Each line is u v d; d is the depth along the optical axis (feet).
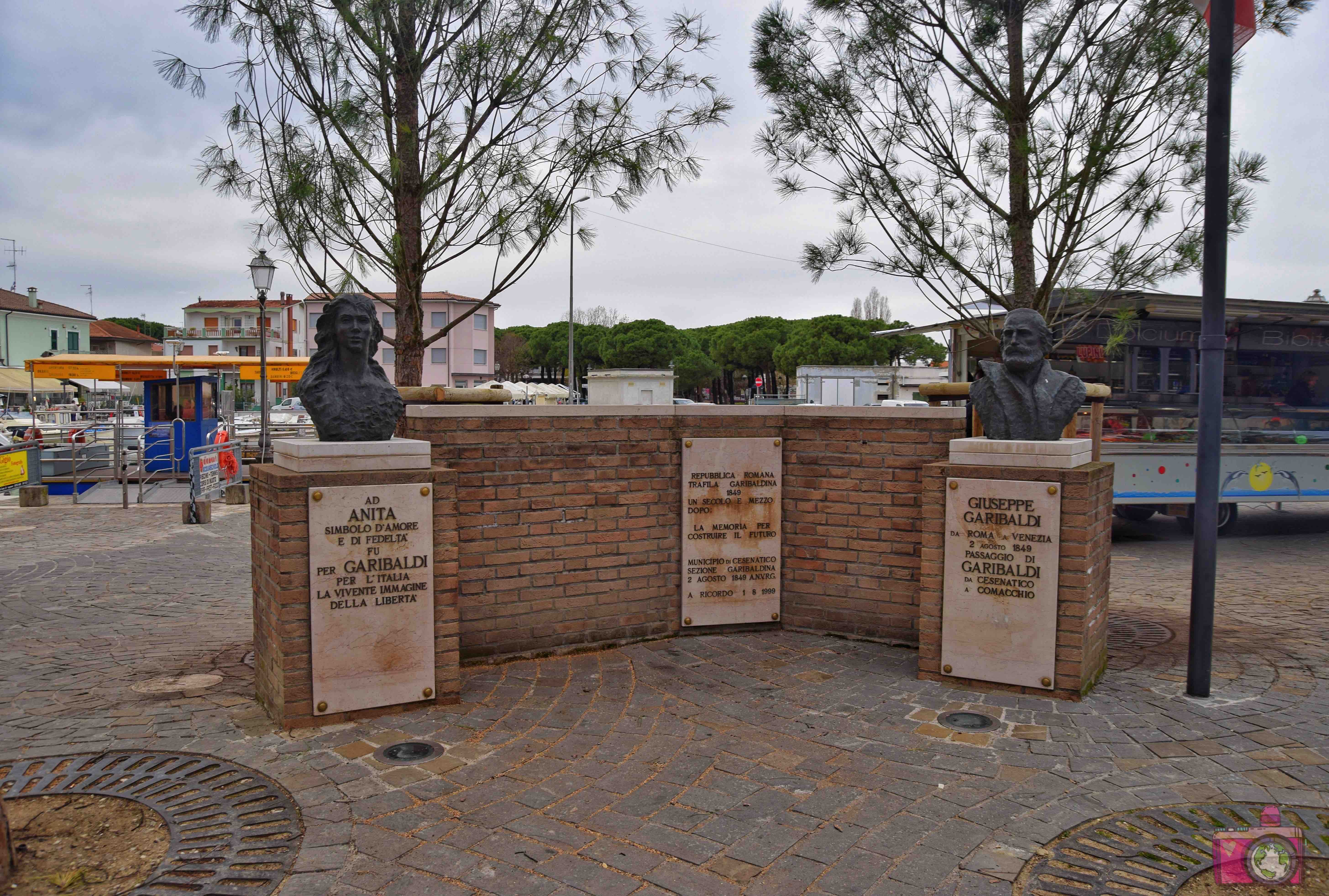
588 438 21.11
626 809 13.00
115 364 86.17
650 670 19.74
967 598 18.49
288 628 15.74
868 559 22.17
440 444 19.58
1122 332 28.91
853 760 14.78
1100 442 25.52
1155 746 15.34
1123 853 11.69
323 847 11.78
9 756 14.65
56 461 62.59
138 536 42.14
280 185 21.04
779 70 25.67
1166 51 22.31
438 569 16.96
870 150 25.89
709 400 232.32
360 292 21.53
